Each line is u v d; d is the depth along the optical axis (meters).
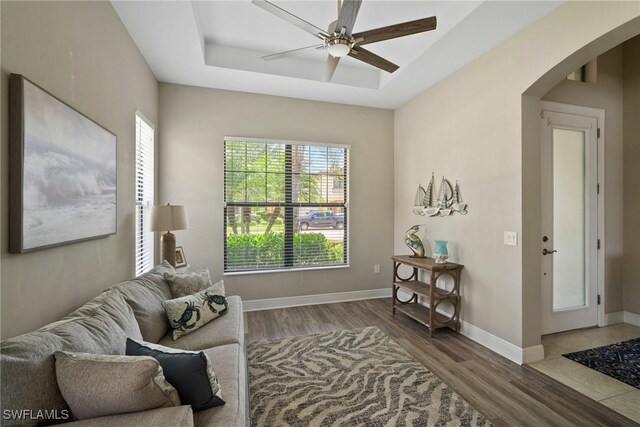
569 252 3.08
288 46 3.19
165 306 2.04
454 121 3.28
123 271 2.39
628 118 3.31
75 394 0.98
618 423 1.81
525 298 2.52
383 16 2.63
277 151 4.01
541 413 1.89
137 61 2.74
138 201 2.89
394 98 4.07
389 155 4.51
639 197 3.24
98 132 1.88
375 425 1.77
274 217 4.01
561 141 3.02
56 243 1.44
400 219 4.36
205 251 3.71
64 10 1.57
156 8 2.22
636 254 3.27
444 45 2.73
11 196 1.20
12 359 0.92
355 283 4.35
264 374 2.32
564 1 2.14
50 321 1.46
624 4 1.83
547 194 2.94
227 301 2.68
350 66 3.64
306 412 1.88
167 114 3.55
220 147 3.74
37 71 1.36
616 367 2.44
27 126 1.25
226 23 2.77
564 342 2.87
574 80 3.07
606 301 3.27
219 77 3.41
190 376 1.21
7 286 1.18
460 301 3.16
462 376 2.31
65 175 1.51
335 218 4.30
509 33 2.55
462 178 3.17
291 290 4.06
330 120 4.20
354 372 2.35
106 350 1.27
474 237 3.01
